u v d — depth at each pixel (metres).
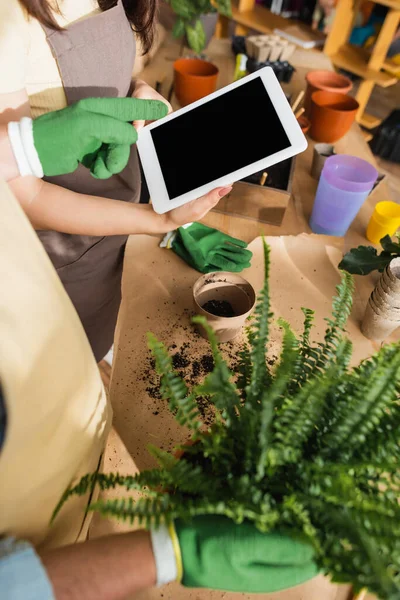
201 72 1.37
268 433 0.41
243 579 0.40
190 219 0.72
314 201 1.06
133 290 0.87
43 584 0.34
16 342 0.36
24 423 0.37
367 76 2.24
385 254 0.86
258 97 0.71
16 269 0.38
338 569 0.35
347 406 0.43
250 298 0.79
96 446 0.56
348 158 1.04
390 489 0.41
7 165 0.55
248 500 0.40
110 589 0.38
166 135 0.77
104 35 0.75
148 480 0.43
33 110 0.73
